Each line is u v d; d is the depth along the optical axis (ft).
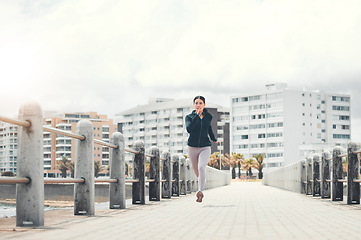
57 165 653.71
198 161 37.96
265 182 195.42
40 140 20.67
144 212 29.53
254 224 21.84
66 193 154.30
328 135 584.81
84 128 26.68
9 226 20.56
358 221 23.56
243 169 543.39
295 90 563.89
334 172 43.75
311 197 54.75
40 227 19.93
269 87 584.81
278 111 563.07
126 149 34.45
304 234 17.69
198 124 37.42
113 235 16.96
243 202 42.96
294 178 78.48
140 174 38.58
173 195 54.70
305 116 569.23
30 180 20.43
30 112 20.61
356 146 38.47
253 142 579.89
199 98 37.52
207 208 33.96
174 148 618.44
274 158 563.48
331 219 24.80
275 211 31.07
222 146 603.67
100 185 155.53
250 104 584.81
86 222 22.38
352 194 38.81
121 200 32.86
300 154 559.38
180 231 18.60
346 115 598.75
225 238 16.35
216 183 131.13
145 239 15.93
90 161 26.71
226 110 628.69
